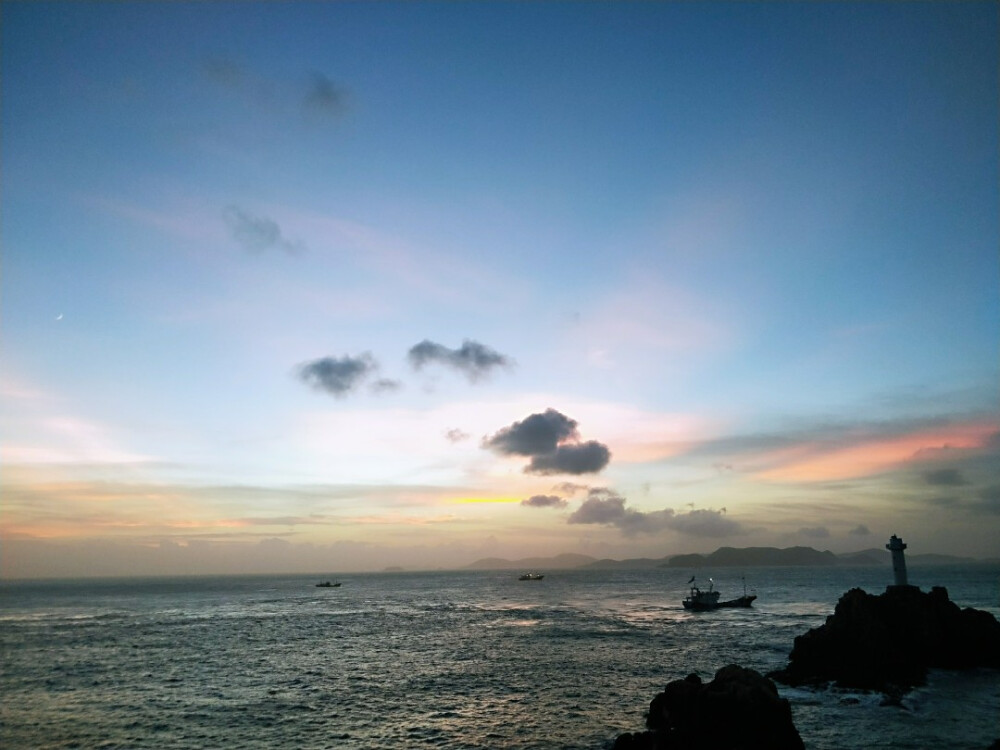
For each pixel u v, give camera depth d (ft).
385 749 112.47
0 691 161.79
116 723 130.41
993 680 153.69
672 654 210.38
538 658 206.18
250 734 122.11
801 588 612.29
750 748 96.78
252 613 400.47
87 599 579.89
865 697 138.62
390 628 304.09
